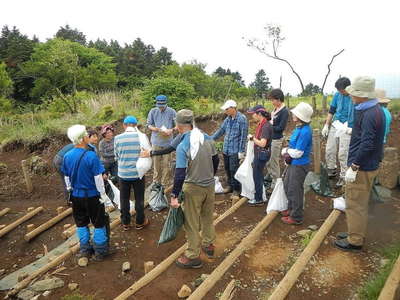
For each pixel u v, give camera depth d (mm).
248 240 4363
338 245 4051
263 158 5270
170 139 6523
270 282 3619
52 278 3984
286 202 4980
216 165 3992
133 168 4812
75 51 31672
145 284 3686
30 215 6852
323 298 3262
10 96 29656
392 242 4105
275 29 15477
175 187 3656
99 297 3623
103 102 14836
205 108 12266
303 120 4336
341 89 5352
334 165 6117
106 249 4387
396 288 3072
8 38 42438
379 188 5570
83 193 4148
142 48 51406
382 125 3537
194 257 3945
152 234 5059
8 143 10648
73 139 4133
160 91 10375
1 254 5668
